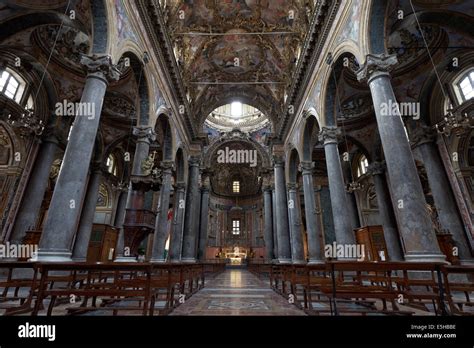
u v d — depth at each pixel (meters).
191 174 19.78
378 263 4.36
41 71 13.63
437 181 13.12
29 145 13.77
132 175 10.49
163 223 13.87
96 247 17.05
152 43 11.84
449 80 13.02
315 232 13.62
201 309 5.48
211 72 20.03
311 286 5.30
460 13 10.27
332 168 10.96
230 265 34.25
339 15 9.98
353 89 15.23
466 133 12.31
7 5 10.30
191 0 15.36
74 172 6.69
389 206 16.86
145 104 11.61
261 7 16.17
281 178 19.67
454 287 5.16
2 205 12.75
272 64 19.03
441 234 12.12
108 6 8.08
